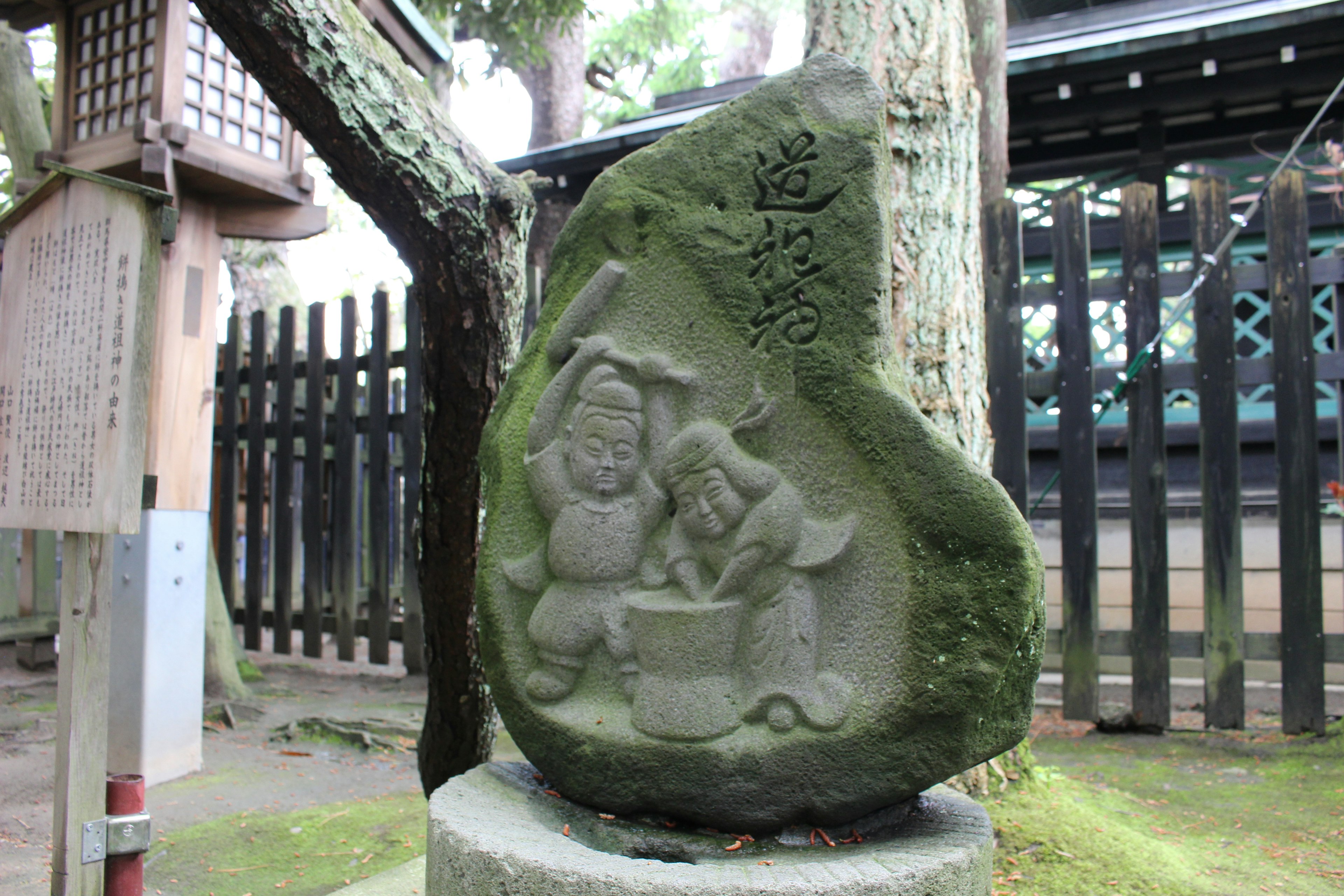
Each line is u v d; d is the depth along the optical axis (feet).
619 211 7.88
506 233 9.68
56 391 8.39
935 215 11.48
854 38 11.67
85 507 7.88
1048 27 25.40
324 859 10.38
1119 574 19.58
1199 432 16.92
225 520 22.18
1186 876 9.18
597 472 7.33
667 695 6.79
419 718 16.56
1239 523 14.48
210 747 15.12
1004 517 6.27
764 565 6.85
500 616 7.54
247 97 14.61
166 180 13.42
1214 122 21.71
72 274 8.44
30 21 14.76
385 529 20.36
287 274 34.63
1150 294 14.99
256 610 22.02
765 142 7.48
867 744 6.36
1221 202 14.69
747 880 5.53
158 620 13.26
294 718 16.88
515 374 8.17
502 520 7.76
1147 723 15.07
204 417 14.48
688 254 7.57
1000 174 17.02
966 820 6.66
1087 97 20.97
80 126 14.26
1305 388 14.10
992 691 6.20
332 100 8.34
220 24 7.98
